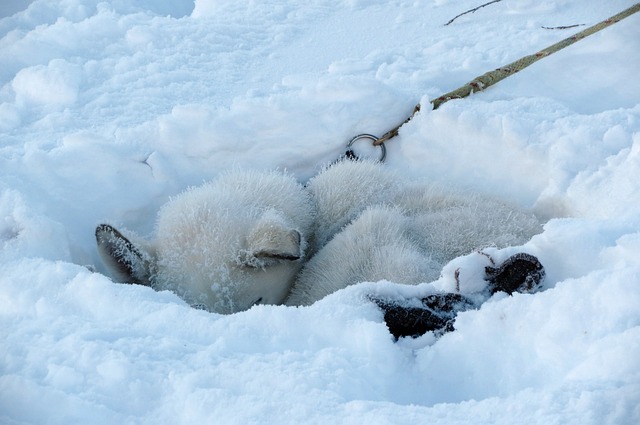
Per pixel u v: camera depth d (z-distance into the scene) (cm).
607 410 206
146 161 481
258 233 372
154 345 264
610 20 558
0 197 407
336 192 455
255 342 268
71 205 454
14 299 319
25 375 258
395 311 287
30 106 568
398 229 410
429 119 488
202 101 557
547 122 467
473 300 295
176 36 656
